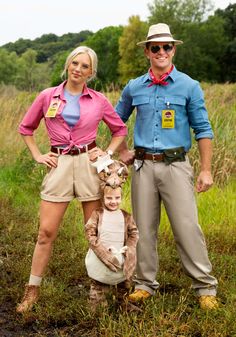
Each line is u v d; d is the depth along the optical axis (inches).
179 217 166.1
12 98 518.9
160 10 2635.3
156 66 165.2
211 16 2664.9
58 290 176.6
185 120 167.9
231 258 213.6
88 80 160.6
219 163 329.7
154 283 175.8
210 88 531.2
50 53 5315.0
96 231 154.5
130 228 155.6
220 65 2573.8
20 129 166.7
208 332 147.6
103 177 154.3
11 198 311.3
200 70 2551.7
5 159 393.7
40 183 341.4
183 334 148.7
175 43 167.9
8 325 157.6
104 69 2726.4
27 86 565.6
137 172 171.0
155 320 153.1
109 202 154.2
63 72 161.0
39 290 170.2
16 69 2979.8
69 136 157.9
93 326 154.1
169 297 175.2
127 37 2564.0
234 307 160.2
